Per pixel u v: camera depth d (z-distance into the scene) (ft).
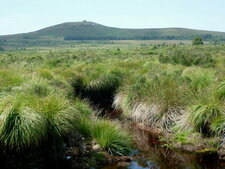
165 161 23.35
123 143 25.66
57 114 23.11
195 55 78.69
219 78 35.50
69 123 23.49
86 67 52.44
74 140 24.82
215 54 114.32
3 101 23.09
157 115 31.73
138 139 28.50
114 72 49.19
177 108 30.83
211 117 25.98
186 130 27.50
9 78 33.96
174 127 28.84
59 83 40.34
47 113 22.86
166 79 37.22
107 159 23.39
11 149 21.02
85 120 27.48
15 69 41.37
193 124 26.84
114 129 26.45
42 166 21.44
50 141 22.80
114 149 24.76
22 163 20.98
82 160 22.91
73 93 41.81
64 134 23.32
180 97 31.65
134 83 42.01
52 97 25.08
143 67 58.54
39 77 37.55
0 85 31.30
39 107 22.86
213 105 26.27
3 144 20.88
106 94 45.91
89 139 25.70
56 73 50.75
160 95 32.99
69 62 75.92
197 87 33.94
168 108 30.99
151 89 35.45
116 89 45.19
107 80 46.42
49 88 31.50
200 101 27.71
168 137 28.17
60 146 23.25
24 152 21.45
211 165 22.35
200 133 26.32
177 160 23.49
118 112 39.50
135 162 23.22
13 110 21.54
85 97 45.21
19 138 20.61
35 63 69.26
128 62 66.44
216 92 27.96
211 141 24.88
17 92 25.96
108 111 40.22
